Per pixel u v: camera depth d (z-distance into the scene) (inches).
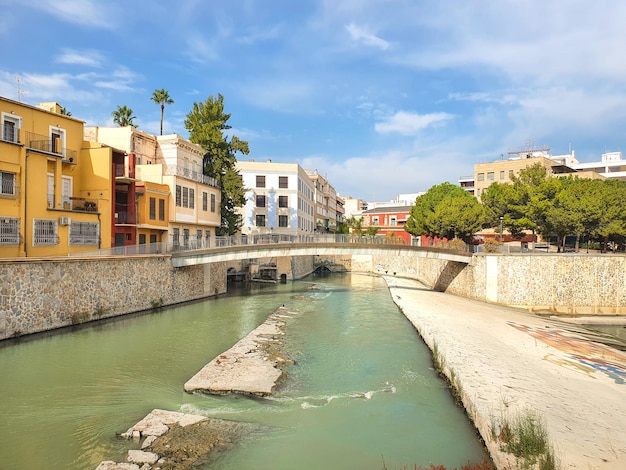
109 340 887.1
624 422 518.9
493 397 576.1
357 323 1206.9
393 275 3034.0
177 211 1610.5
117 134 1596.9
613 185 2081.7
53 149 1168.8
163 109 2295.8
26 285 842.2
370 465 427.8
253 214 2765.7
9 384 619.2
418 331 1085.1
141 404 559.2
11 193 971.3
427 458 445.1
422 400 610.5
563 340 1061.1
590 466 392.2
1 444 444.8
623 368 820.0
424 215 2598.4
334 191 4820.4
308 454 445.4
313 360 805.2
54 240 1076.5
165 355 794.2
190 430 483.2
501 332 1080.2
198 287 1549.0
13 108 1083.3
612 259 1567.4
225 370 688.4
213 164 2038.6
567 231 1798.7
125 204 1454.2
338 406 578.2
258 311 1328.7
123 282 1134.4
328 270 3425.2
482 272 1649.9
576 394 622.5
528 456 404.2
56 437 461.1
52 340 863.7
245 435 481.1
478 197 3425.2
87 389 608.1
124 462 407.5
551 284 1576.0
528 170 2127.2
